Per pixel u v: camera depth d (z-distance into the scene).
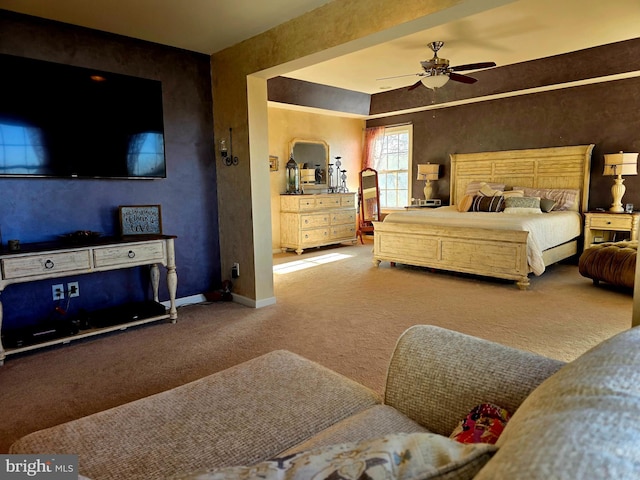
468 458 0.66
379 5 2.73
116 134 3.47
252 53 3.69
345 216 7.59
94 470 1.06
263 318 3.69
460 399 1.22
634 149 5.44
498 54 5.19
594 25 4.16
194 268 4.20
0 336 2.76
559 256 5.28
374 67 5.64
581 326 3.33
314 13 3.12
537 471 0.48
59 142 3.18
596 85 5.64
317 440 1.16
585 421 0.56
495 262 4.68
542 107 6.14
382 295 4.36
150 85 3.66
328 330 3.36
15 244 2.84
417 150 7.71
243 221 4.05
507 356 1.24
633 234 5.17
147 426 1.26
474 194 6.26
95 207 3.52
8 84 2.93
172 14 3.14
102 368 2.72
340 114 7.71
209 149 4.23
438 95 6.81
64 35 3.27
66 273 2.93
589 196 5.84
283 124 7.14
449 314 3.70
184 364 2.78
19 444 1.19
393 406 1.38
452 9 2.42
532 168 6.21
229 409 1.36
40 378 2.59
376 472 0.66
